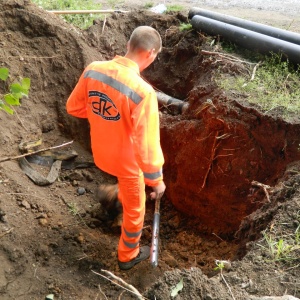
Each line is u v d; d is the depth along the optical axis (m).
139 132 3.46
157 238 4.58
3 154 5.01
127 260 4.39
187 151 5.21
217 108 4.82
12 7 5.99
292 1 9.05
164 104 5.92
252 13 8.37
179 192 5.50
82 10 7.29
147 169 3.54
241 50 5.85
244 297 2.85
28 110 5.55
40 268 4.19
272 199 3.98
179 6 8.34
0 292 3.83
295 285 2.96
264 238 3.34
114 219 5.00
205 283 2.93
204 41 6.05
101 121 3.68
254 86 5.02
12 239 4.28
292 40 5.46
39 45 5.91
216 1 9.10
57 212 4.87
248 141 4.70
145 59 3.67
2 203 4.55
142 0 9.20
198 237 5.32
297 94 4.89
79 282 4.18
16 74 5.58
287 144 4.42
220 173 4.98
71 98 3.92
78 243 4.58
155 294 2.86
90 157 5.71
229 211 5.13
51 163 5.43
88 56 6.02
